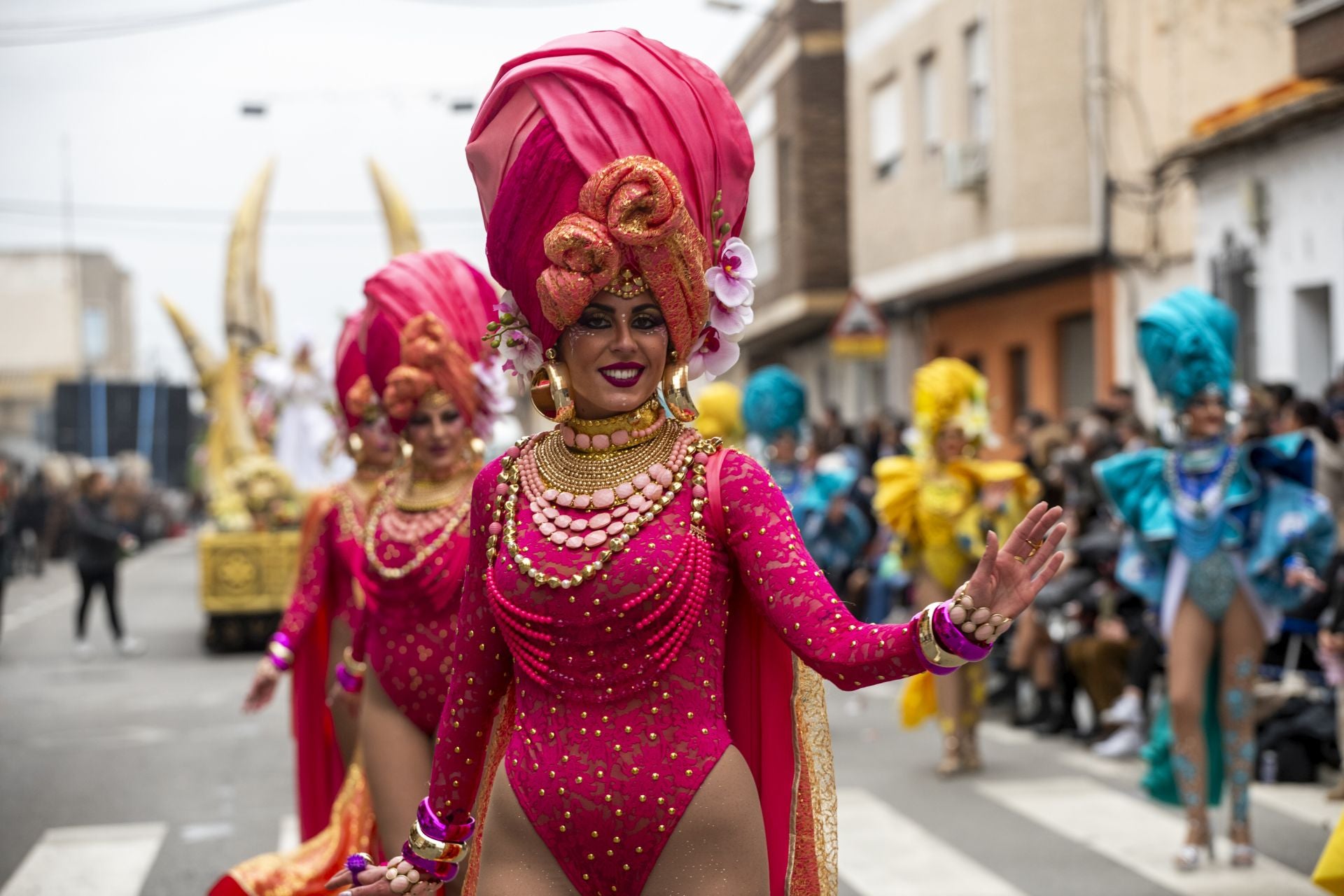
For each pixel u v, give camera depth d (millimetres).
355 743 5285
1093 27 16875
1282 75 14938
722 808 2838
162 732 10594
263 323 15797
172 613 20656
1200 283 14695
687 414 2957
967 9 18969
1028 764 8828
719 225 3004
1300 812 7348
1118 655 9172
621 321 2920
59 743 10266
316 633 5895
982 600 2555
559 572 2861
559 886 2912
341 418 5863
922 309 22953
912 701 8508
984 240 18453
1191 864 6352
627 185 2828
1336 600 7297
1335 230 12453
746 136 3041
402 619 4676
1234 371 6578
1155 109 15828
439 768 3164
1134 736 8961
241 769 9188
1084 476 10195
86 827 7656
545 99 2912
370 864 3301
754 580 2850
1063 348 18766
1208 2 15172
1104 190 16656
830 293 26078
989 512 8898
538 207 2928
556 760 2865
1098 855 6664
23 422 65125
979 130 19156
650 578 2828
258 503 15062
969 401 9094
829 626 2740
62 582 28172
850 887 6242
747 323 3055
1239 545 6316
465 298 4941
